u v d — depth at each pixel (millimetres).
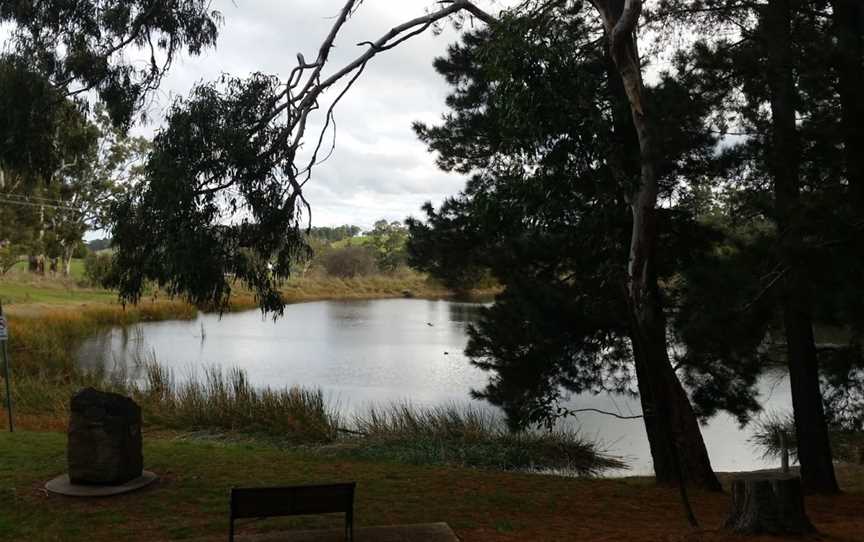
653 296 10641
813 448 11461
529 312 11641
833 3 9375
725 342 9086
